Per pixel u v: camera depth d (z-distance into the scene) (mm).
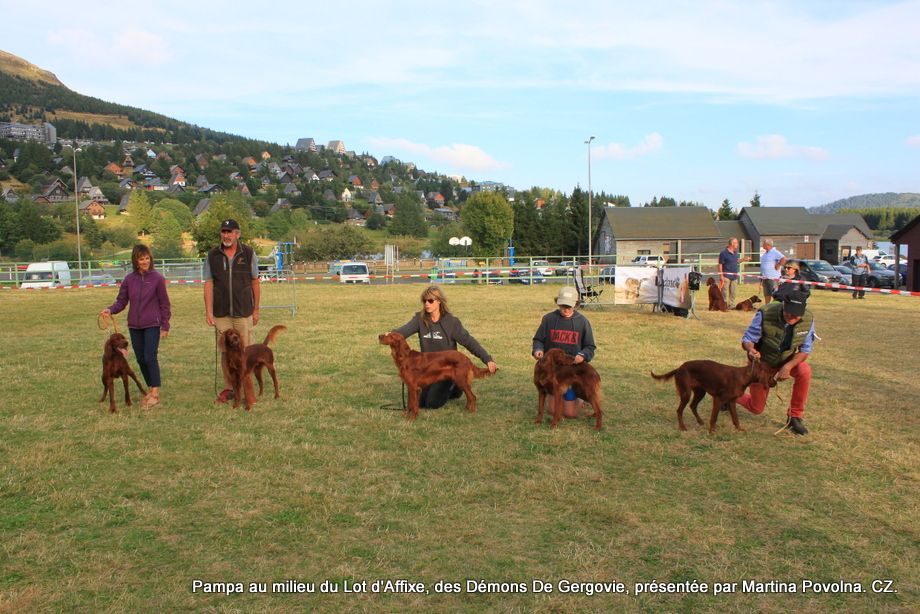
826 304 18453
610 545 3865
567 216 62156
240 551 3777
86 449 5582
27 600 3207
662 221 54094
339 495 4586
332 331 13102
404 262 57000
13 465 5129
